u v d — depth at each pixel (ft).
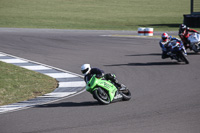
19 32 386.93
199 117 89.35
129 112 98.27
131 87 137.69
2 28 434.71
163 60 204.13
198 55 216.13
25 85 152.76
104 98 109.50
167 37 189.16
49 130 83.30
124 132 79.15
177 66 181.37
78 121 90.68
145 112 97.40
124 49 258.16
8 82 154.51
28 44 287.89
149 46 272.72
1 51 248.93
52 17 628.28
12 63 203.00
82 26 501.15
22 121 93.66
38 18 606.14
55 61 211.20
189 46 217.36
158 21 584.40
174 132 77.71
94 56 227.81
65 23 542.16
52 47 272.51
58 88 146.30
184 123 84.48
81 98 123.54
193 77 151.23
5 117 99.40
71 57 225.15
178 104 105.29
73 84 152.97
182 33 216.54
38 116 98.68
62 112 102.42
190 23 478.18
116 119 91.09
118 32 409.28
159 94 122.01
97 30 433.89
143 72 169.17
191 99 111.34
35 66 195.21
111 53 239.50
